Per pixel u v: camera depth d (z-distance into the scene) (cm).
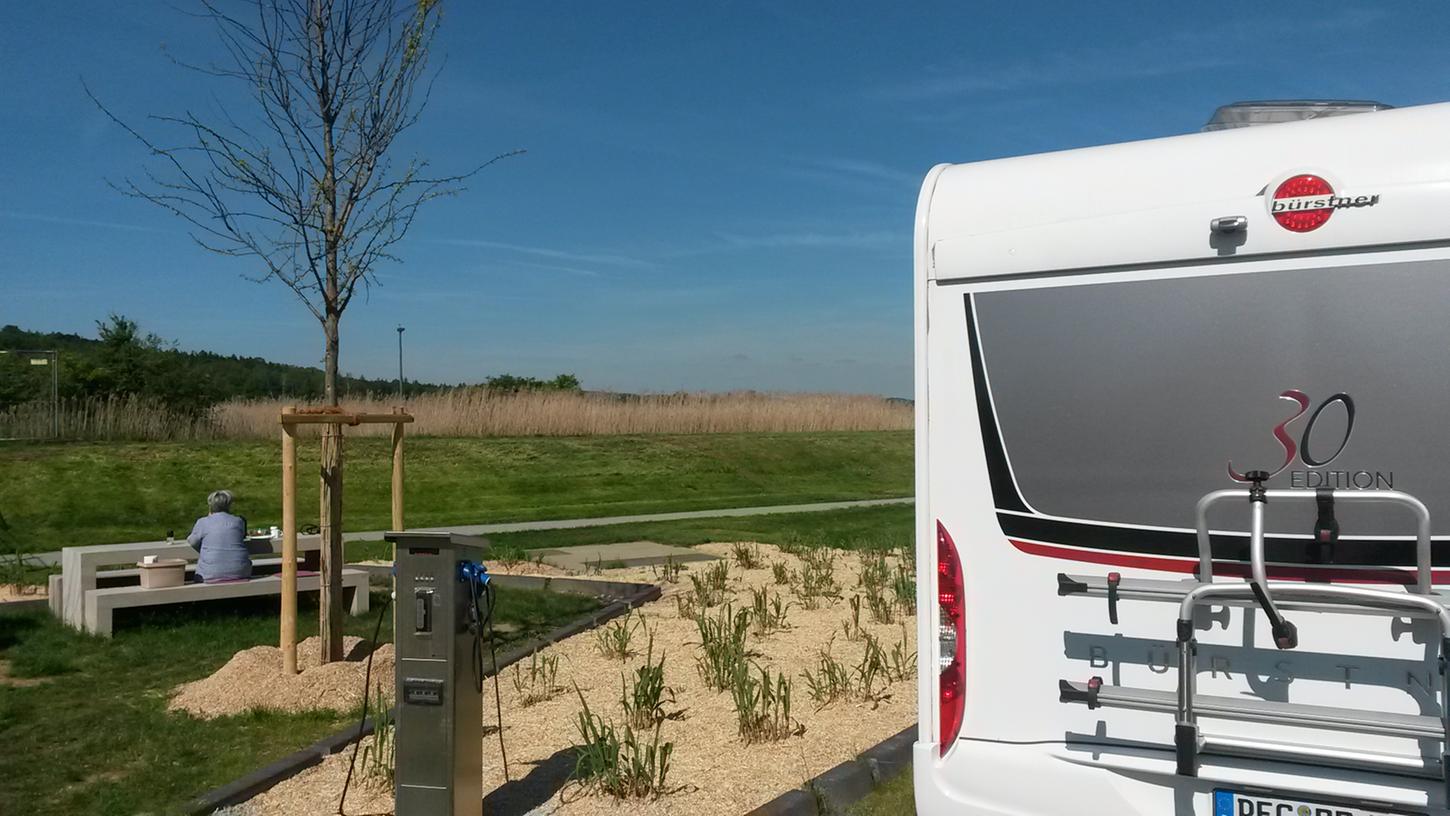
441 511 2012
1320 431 347
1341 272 346
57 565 1361
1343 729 330
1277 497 343
